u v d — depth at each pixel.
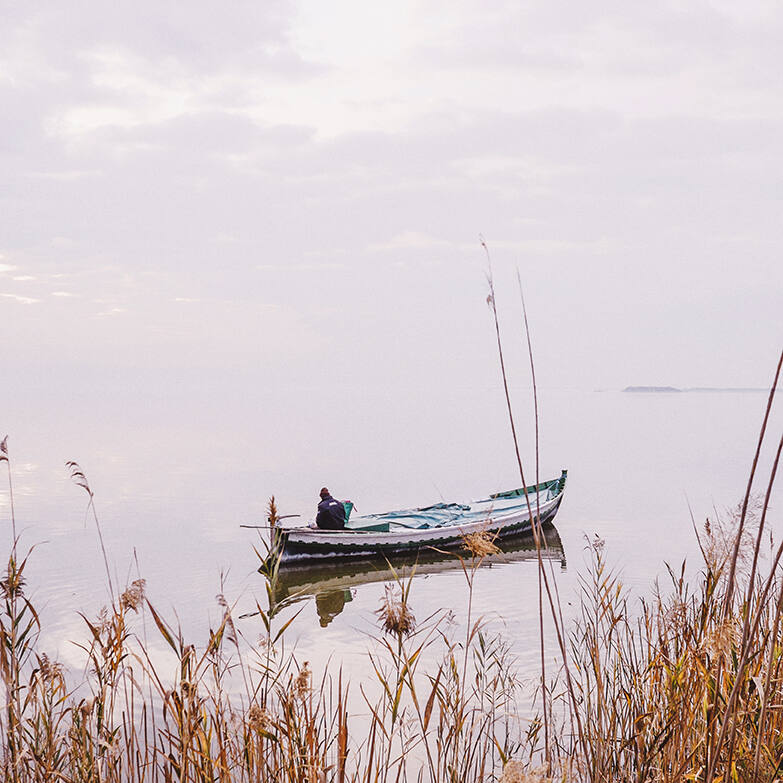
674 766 3.77
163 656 11.27
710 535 3.63
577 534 24.36
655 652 4.72
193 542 23.02
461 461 57.38
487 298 2.75
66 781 3.91
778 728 3.56
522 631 12.05
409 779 5.54
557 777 3.63
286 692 4.07
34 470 46.78
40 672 4.19
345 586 19.02
